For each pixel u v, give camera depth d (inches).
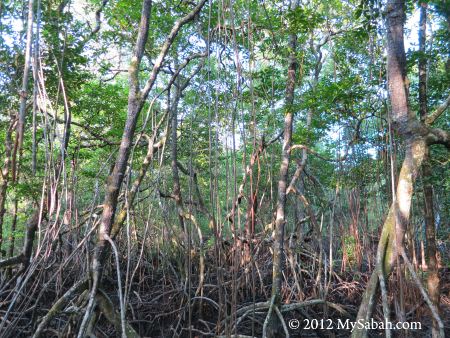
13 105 318.7
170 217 465.1
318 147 791.7
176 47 419.2
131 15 415.5
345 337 347.9
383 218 377.7
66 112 232.4
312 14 339.9
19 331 298.5
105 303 231.6
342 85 297.3
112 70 473.4
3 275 346.3
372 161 389.7
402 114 235.1
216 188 214.7
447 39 289.0
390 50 237.5
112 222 238.1
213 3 340.2
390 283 321.7
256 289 417.4
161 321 385.7
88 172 492.1
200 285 363.6
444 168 350.0
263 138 343.9
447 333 319.6
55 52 282.8
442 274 486.6
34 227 275.9
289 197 523.2
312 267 440.1
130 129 242.5
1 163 416.2
